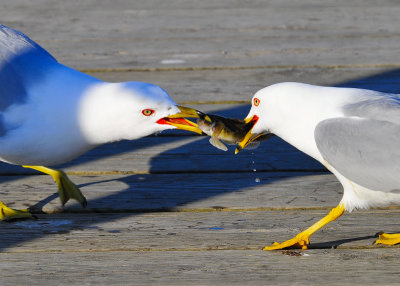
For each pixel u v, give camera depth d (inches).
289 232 266.4
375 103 245.0
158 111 253.8
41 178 320.5
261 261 243.1
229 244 256.4
